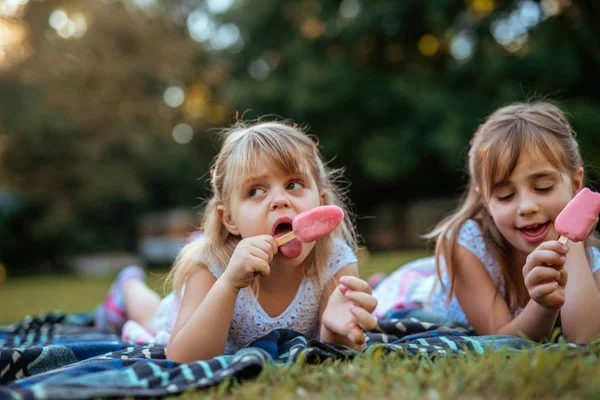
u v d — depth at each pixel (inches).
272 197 76.2
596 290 81.2
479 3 514.3
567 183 83.4
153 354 76.0
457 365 59.4
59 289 296.8
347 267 87.7
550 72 474.0
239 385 57.6
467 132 507.8
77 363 71.7
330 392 51.8
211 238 85.0
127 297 125.6
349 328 68.1
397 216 682.8
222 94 638.5
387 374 57.0
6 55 599.2
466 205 99.0
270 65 644.1
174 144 689.0
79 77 638.5
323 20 595.2
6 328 124.0
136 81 666.2
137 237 711.7
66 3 643.5
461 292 94.6
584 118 446.0
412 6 551.2
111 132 642.8
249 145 78.4
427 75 568.1
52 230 634.2
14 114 586.6
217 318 71.5
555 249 70.5
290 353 65.8
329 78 559.2
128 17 655.8
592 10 467.5
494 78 495.8
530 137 82.1
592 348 63.2
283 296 85.7
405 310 106.8
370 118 586.6
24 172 647.1
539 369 53.2
